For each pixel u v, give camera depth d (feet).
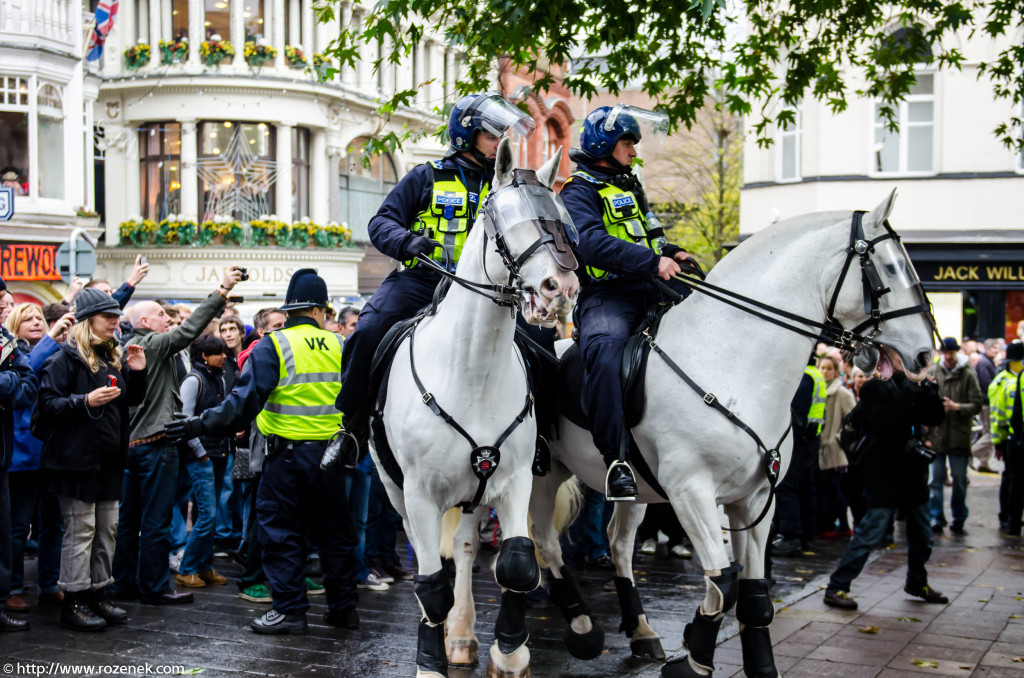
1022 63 30.83
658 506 31.99
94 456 21.66
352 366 18.26
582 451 18.66
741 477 16.33
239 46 80.07
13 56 61.67
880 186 75.92
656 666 19.54
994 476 57.36
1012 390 40.57
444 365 16.07
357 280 90.33
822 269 16.46
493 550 31.07
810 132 77.36
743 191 83.35
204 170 80.07
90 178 70.33
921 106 75.41
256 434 24.29
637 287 18.37
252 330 31.78
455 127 18.15
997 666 20.25
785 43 31.19
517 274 14.28
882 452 25.55
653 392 16.80
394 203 17.97
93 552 22.27
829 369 37.68
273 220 80.23
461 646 19.34
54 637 21.22
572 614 19.15
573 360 18.75
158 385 24.29
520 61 27.12
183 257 79.00
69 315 22.22
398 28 26.50
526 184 14.69
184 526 29.12
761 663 16.88
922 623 24.00
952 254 74.74
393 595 26.32
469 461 16.05
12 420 21.79
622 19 25.67
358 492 27.17
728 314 16.61
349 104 85.81
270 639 21.31
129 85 79.41
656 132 18.80
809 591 27.78
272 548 21.97
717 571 16.07
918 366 16.06
